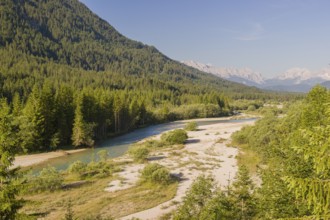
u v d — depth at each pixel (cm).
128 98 12006
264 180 2058
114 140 8319
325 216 776
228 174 4403
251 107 17912
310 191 797
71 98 8250
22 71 14725
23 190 1308
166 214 2966
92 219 2764
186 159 5472
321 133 868
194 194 2594
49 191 3716
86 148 7100
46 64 19525
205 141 7488
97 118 8362
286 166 1845
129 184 4012
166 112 13250
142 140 8138
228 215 2305
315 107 3139
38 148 6575
